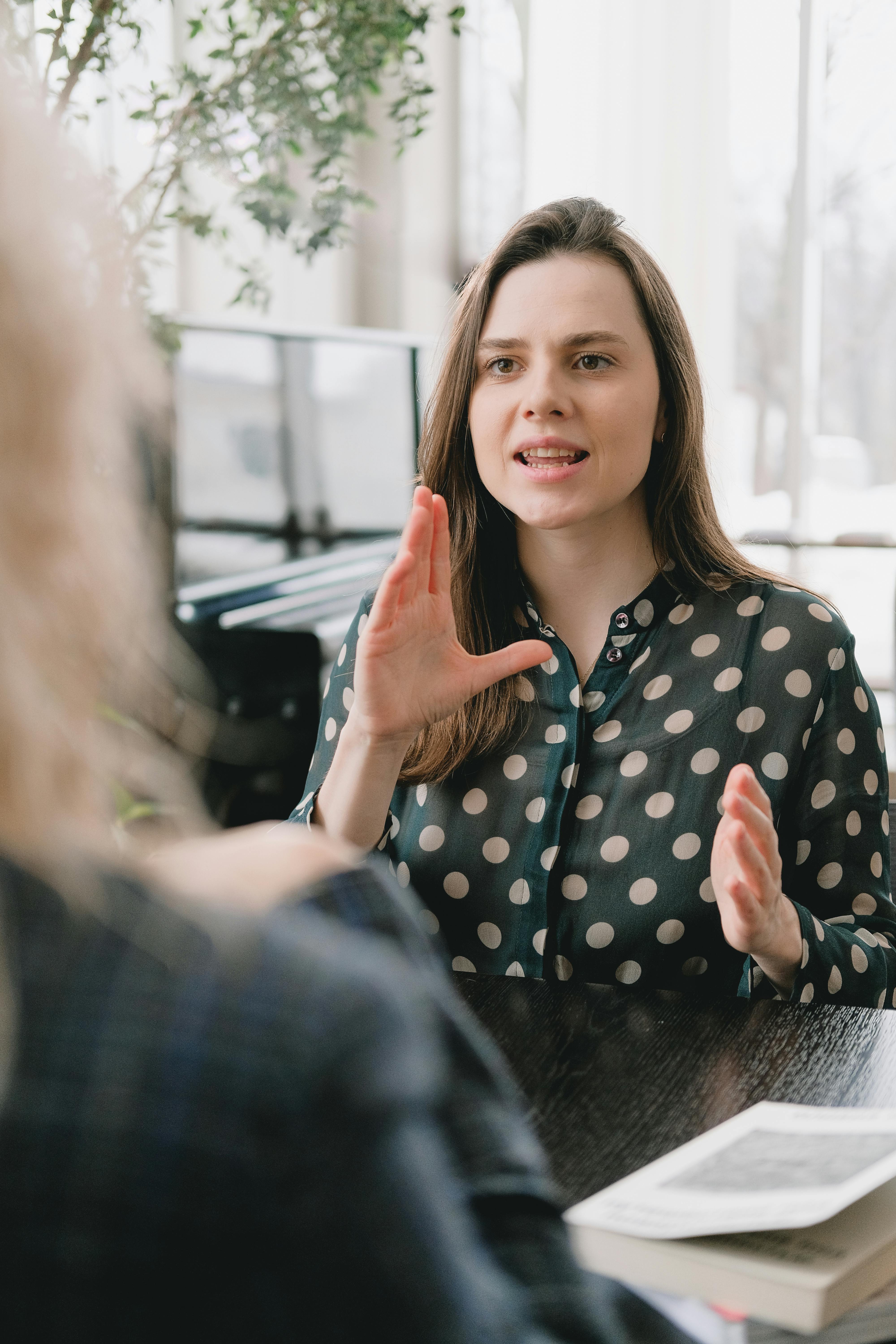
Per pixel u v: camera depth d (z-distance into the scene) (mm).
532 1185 388
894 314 3799
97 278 350
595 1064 923
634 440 1253
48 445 315
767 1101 856
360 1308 304
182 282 3705
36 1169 292
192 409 2805
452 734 1273
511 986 1101
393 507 3625
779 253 3826
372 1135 309
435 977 430
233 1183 294
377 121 3775
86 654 329
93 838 340
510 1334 332
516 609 1343
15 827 315
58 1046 300
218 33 2316
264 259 3756
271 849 432
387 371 3562
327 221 2453
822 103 3775
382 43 2240
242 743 2590
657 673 1279
